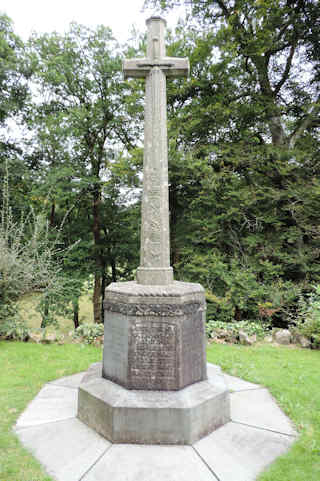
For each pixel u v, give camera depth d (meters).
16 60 10.74
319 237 8.54
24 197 11.19
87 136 12.87
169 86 9.75
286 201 9.10
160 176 3.16
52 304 10.51
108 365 3.06
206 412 2.74
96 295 13.56
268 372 4.22
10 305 6.30
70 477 2.17
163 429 2.58
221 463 2.34
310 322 5.71
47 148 11.56
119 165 9.87
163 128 3.23
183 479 2.15
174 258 11.05
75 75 11.87
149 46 3.31
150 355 2.81
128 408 2.59
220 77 9.34
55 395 3.51
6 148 11.45
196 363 3.03
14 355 4.88
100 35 11.70
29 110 11.91
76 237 12.77
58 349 5.32
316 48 9.96
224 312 8.88
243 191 8.76
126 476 2.18
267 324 7.76
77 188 11.33
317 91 10.44
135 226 12.88
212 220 9.05
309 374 4.15
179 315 2.81
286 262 8.70
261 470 2.26
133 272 15.31
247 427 2.87
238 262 8.70
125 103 11.91
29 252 6.10
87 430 2.79
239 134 10.05
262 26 9.03
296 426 2.89
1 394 3.50
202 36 9.70
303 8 9.60
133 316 2.84
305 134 10.72
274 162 9.01
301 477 2.18
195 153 9.16
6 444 2.54
